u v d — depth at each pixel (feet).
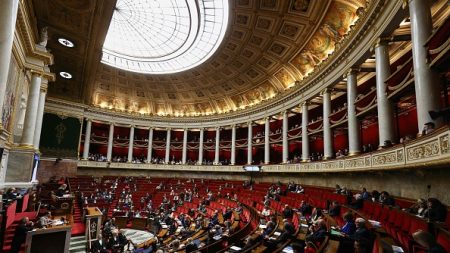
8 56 19.35
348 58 41.88
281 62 63.62
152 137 103.65
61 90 78.95
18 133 40.86
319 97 59.88
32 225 27.32
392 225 19.43
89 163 89.30
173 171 99.60
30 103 42.86
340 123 45.01
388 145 29.01
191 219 49.88
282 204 37.73
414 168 24.68
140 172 98.12
